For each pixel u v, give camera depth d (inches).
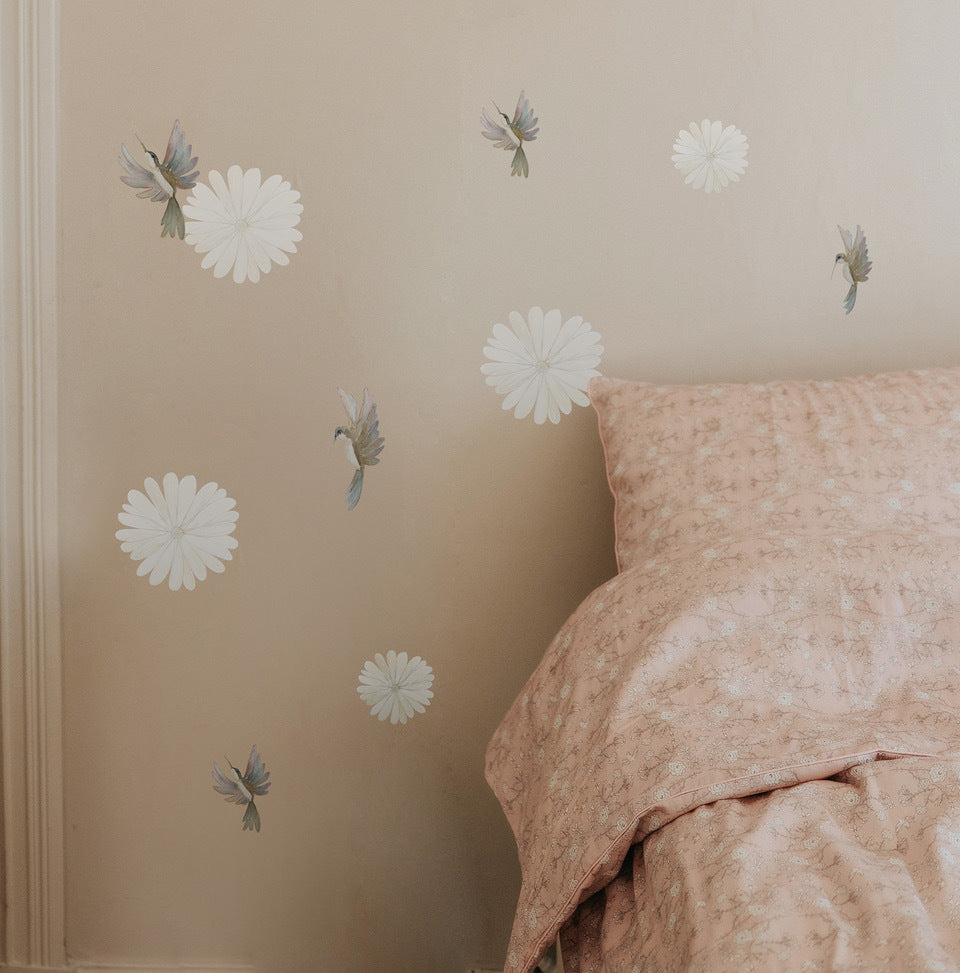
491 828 59.6
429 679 58.5
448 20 53.8
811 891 25.9
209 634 56.5
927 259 58.2
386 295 55.3
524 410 57.1
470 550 57.9
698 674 38.7
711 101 56.0
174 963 58.7
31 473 54.6
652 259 56.8
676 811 32.4
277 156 53.3
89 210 52.9
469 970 60.2
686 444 48.9
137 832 57.7
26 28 51.4
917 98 56.9
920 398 48.6
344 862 58.9
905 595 40.4
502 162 55.1
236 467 55.4
